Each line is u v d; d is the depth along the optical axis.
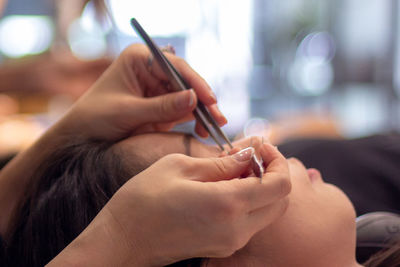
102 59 1.58
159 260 0.46
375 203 0.93
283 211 0.48
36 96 1.60
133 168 0.56
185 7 2.55
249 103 2.99
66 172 0.59
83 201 0.56
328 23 3.10
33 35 2.04
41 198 0.59
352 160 1.03
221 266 0.53
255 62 3.05
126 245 0.44
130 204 0.44
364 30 3.04
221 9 2.76
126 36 2.24
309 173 0.65
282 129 1.95
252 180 0.43
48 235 0.57
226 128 2.62
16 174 0.74
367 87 3.14
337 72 3.20
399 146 1.05
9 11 2.04
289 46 3.12
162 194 0.43
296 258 0.53
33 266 0.58
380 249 0.71
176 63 0.64
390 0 2.88
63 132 0.70
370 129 2.78
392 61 2.95
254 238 0.53
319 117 2.24
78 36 1.75
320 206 0.56
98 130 0.68
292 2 3.04
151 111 0.63
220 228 0.42
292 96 3.18
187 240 0.43
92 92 0.70
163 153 0.57
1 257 0.62
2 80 1.59
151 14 2.43
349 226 0.57
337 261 0.55
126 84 0.68
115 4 2.20
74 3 1.75
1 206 0.74
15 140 1.32
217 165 0.46
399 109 2.96
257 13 2.98
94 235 0.44
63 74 1.60
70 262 0.43
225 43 2.84
